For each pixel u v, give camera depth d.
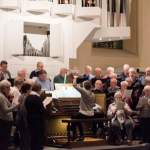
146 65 22.47
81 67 20.12
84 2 18.41
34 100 11.66
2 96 11.04
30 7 16.67
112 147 14.02
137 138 15.38
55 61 17.23
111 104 14.95
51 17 17.28
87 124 15.20
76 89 14.47
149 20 22.58
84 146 14.09
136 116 15.22
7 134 11.09
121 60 21.73
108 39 19.64
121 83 15.44
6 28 16.14
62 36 17.44
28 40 16.70
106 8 19.00
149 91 14.80
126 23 19.91
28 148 11.59
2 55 16.05
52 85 15.25
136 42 22.38
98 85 15.41
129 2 21.97
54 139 14.33
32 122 11.60
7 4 16.08
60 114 14.12
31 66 16.53
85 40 19.09
